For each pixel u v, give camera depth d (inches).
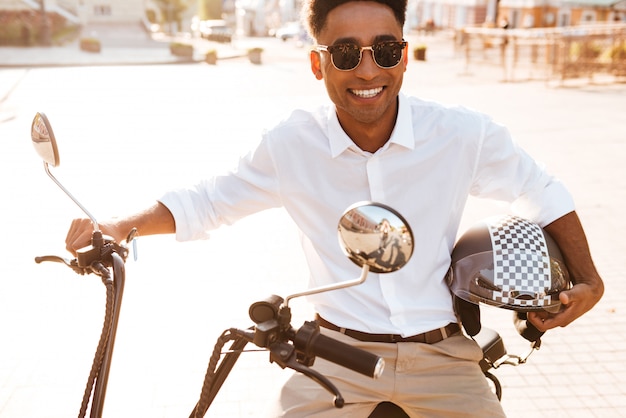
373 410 94.1
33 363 171.2
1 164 386.9
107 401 155.1
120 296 75.5
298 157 92.3
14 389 159.6
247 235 266.1
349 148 89.7
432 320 92.0
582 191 325.7
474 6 1825.8
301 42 1793.8
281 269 232.5
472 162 91.0
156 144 445.7
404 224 60.9
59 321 193.9
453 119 89.7
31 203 309.1
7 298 209.0
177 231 93.9
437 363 91.2
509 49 1286.9
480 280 87.9
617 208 297.4
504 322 194.2
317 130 91.4
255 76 952.3
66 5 2070.6
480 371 93.7
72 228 86.8
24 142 454.0
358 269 91.3
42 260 82.5
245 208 96.3
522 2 1627.7
